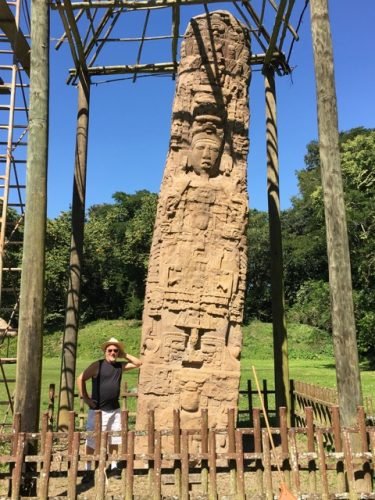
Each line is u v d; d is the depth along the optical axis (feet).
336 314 18.62
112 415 20.92
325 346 119.14
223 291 26.53
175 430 15.84
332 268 18.88
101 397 20.93
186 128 28.17
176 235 26.66
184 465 15.23
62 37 33.73
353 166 90.94
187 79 28.43
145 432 15.98
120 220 184.75
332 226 19.08
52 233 143.84
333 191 19.24
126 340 119.24
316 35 20.07
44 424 15.96
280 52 34.71
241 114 28.84
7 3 29.04
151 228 158.71
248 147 28.99
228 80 28.63
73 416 15.75
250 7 33.76
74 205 34.55
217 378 25.41
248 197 28.25
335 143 19.52
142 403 25.02
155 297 26.13
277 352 32.27
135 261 156.56
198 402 24.94
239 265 27.25
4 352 79.25
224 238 27.20
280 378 31.99
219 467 20.24
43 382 61.11
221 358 25.85
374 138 92.48
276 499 15.34
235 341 26.45
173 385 25.05
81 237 34.35
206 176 27.68
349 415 17.83
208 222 27.09
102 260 155.43
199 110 27.81
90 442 20.36
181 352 25.63
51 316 133.49
